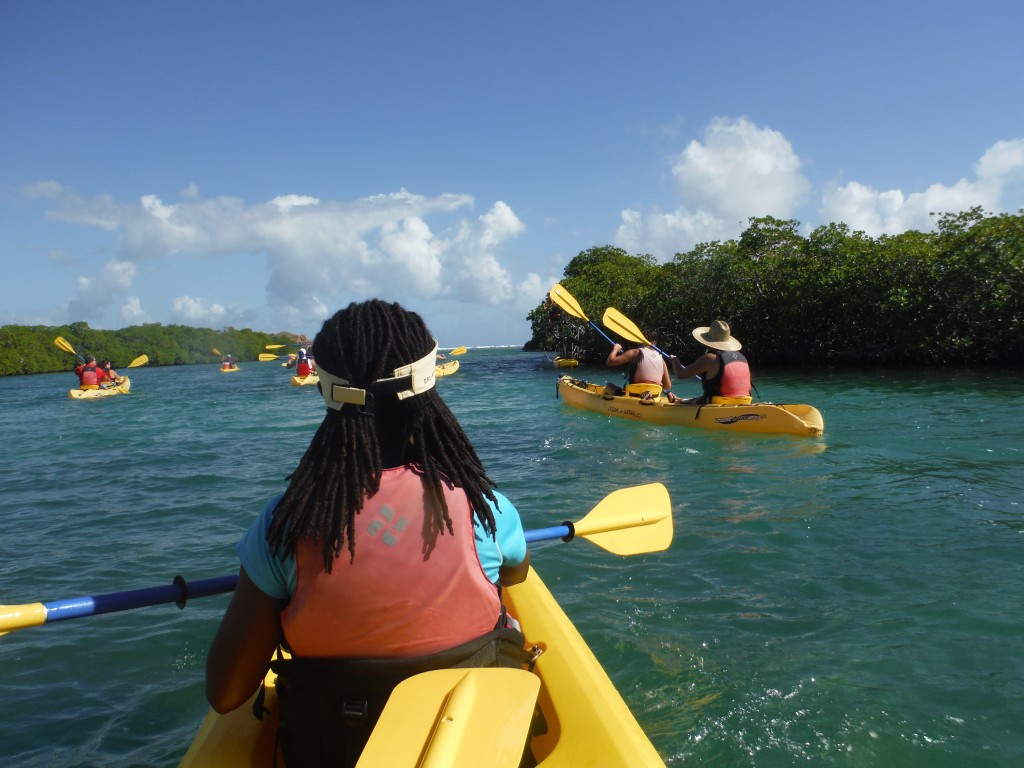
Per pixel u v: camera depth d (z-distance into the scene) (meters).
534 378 22.92
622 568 4.22
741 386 9.30
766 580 3.95
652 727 2.62
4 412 17.20
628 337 10.82
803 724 2.60
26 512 6.29
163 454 9.27
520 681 1.51
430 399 1.69
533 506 5.69
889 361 20.16
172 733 2.75
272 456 8.82
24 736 2.75
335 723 1.61
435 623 1.59
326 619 1.55
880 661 3.03
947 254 17.92
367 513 1.57
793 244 23.31
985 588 3.71
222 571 4.53
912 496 5.48
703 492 5.90
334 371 1.63
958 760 2.37
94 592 4.23
